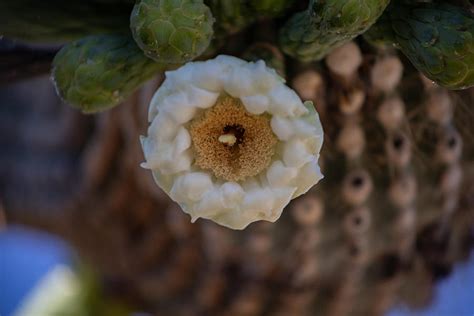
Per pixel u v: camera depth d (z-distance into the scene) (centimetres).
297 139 70
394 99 80
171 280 102
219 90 70
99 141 102
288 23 75
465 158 85
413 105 80
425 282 93
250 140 71
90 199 105
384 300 93
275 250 89
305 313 94
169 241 101
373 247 88
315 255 88
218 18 75
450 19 71
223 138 71
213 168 71
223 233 90
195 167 71
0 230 123
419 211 86
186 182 70
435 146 82
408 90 80
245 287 96
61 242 126
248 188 71
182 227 96
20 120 116
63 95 74
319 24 70
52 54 82
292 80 78
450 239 91
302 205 84
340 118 80
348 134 81
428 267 92
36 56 82
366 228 85
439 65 70
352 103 79
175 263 101
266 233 87
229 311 98
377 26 74
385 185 83
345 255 88
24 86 116
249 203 70
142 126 91
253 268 94
